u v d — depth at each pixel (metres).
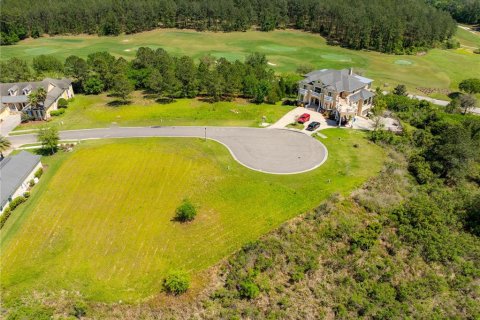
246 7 185.12
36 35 174.62
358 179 60.81
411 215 53.31
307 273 46.38
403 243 50.31
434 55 153.00
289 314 42.09
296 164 65.75
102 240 50.28
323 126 80.00
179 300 42.72
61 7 177.12
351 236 49.97
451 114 89.94
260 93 91.38
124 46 159.12
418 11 166.62
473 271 47.28
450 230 53.06
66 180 62.62
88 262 47.06
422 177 62.72
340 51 155.25
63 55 144.62
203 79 95.25
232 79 93.25
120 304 42.22
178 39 170.25
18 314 40.53
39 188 60.94
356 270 46.53
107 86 104.19
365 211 54.31
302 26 188.12
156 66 106.44
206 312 41.69
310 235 50.50
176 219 53.81
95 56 109.88
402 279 46.31
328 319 42.03
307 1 181.75
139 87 104.75
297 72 117.56
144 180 62.56
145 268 46.25
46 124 84.31
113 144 73.88
